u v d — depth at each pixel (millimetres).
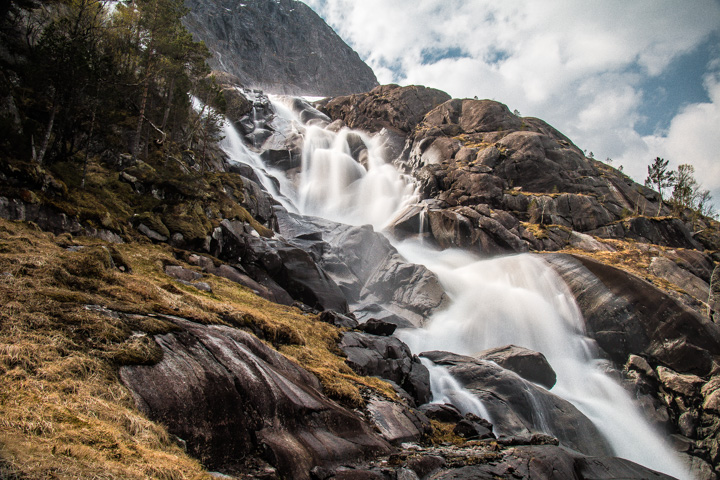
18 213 16969
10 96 22688
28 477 5027
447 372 23125
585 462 14188
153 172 28922
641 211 75375
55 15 34125
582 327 38719
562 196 66812
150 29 36500
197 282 19062
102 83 25781
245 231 31141
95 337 8578
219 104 43531
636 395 33812
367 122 98250
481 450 13469
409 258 49781
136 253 20297
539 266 42844
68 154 26109
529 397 22406
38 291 9438
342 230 44156
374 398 14500
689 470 29812
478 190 66812
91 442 6250
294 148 75125
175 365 8930
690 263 56688
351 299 37250
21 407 6297
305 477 8875
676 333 36062
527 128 86938
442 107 93375
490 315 37188
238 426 8883
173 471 6484
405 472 10250
